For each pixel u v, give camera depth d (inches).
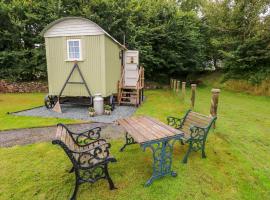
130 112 339.0
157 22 693.9
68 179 138.9
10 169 150.0
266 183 139.9
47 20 549.0
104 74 341.4
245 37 660.1
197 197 123.6
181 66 745.6
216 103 239.0
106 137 217.2
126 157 171.3
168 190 129.3
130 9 608.1
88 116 308.7
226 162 166.7
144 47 633.6
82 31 335.6
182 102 431.8
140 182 136.9
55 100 378.6
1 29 560.4
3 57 543.5
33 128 247.0
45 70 574.6
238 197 124.9
